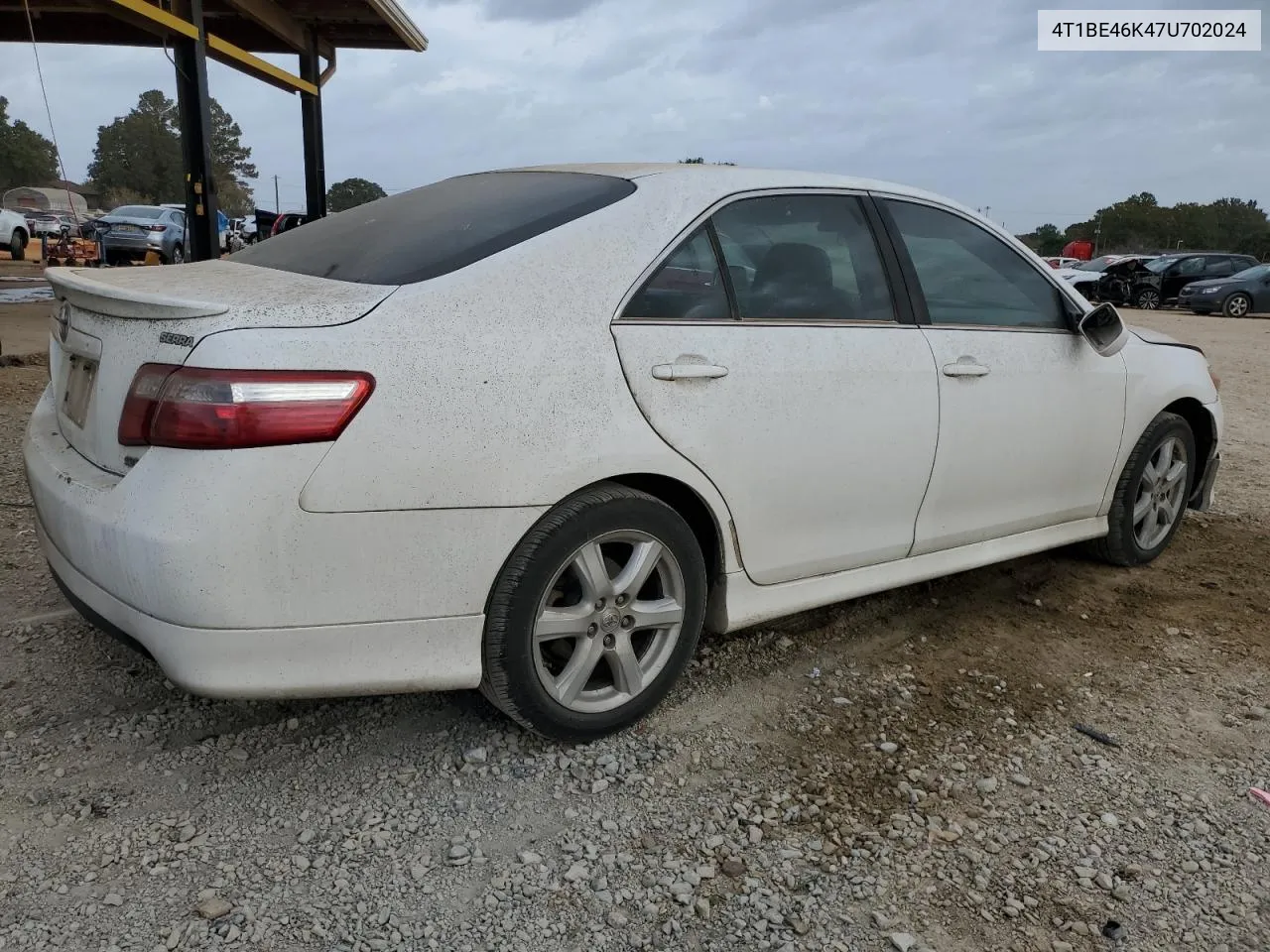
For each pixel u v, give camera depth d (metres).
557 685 2.62
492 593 2.46
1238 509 5.52
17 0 10.69
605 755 2.72
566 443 2.46
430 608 2.36
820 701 3.10
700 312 2.80
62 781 2.48
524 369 2.41
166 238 22.25
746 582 2.97
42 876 2.14
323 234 3.04
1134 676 3.38
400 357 2.26
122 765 2.57
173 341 2.20
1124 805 2.61
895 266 3.31
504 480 2.38
